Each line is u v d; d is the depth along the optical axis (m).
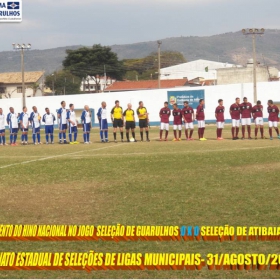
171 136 40.41
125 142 34.62
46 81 117.31
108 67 119.44
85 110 35.34
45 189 16.03
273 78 92.38
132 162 21.94
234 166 19.81
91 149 29.47
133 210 13.04
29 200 14.48
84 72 118.56
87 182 17.11
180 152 25.62
